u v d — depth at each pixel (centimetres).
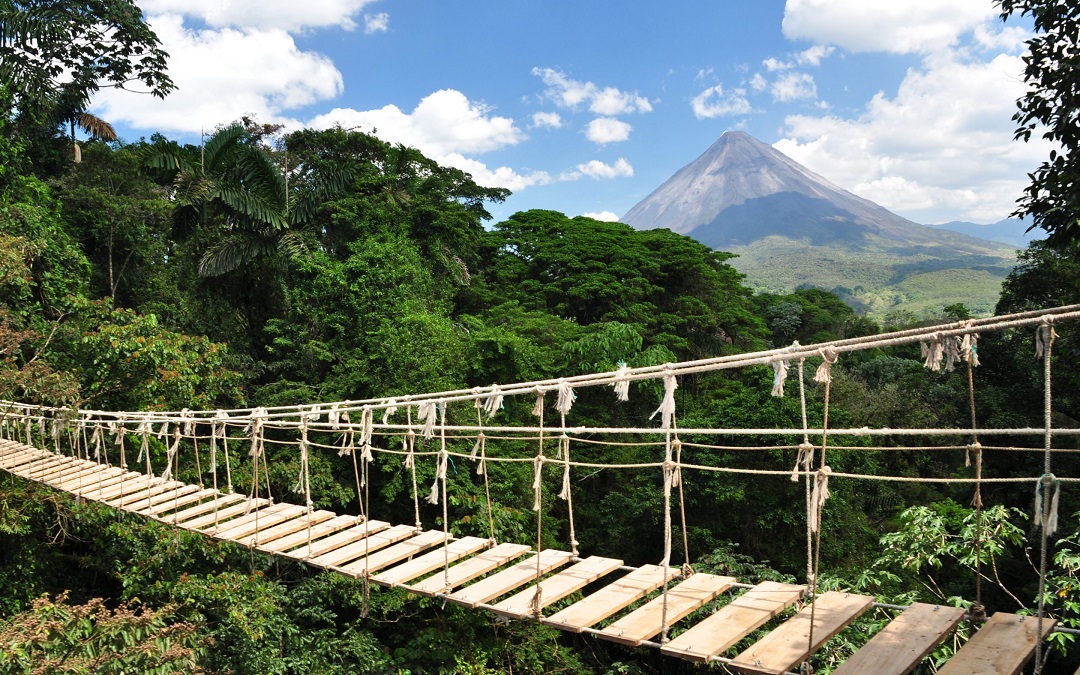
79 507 1110
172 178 1964
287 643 1109
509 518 1425
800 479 1523
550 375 1927
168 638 724
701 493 1595
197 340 1405
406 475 1415
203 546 1094
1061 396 1667
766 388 1698
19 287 1327
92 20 1972
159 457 1391
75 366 1291
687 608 467
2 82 1806
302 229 1906
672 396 468
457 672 1144
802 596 467
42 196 1756
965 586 1402
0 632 675
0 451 1087
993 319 359
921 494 2005
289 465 1419
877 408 2233
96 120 2297
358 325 1634
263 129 2389
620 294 2473
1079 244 820
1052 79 812
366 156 2528
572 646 1406
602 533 1812
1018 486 1773
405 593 1172
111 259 2228
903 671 358
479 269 2755
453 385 1552
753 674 378
